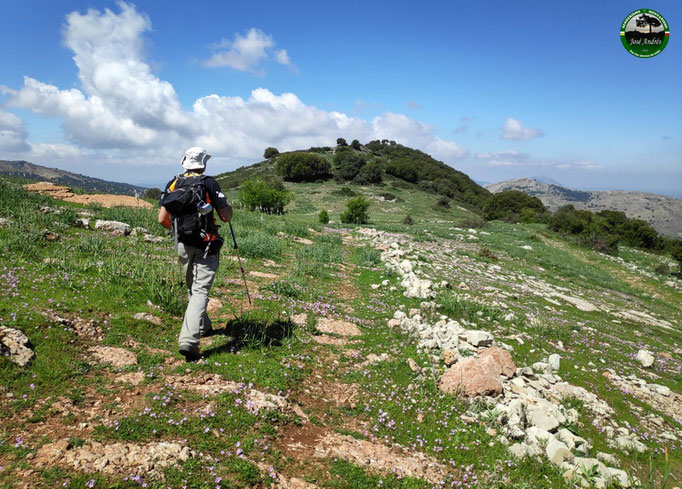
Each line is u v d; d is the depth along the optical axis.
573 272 26.58
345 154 109.50
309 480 3.25
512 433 4.74
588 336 11.82
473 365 5.73
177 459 2.96
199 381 4.21
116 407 3.43
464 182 122.75
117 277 6.51
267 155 135.88
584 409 6.17
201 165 4.96
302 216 49.34
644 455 5.23
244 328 6.03
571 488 3.93
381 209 71.25
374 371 5.82
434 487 3.53
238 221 20.89
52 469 2.58
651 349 12.22
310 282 10.77
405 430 4.48
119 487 2.58
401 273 13.79
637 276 31.56
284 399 4.30
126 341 4.72
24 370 3.56
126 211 14.08
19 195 12.02
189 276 5.02
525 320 11.55
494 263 24.28
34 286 5.32
